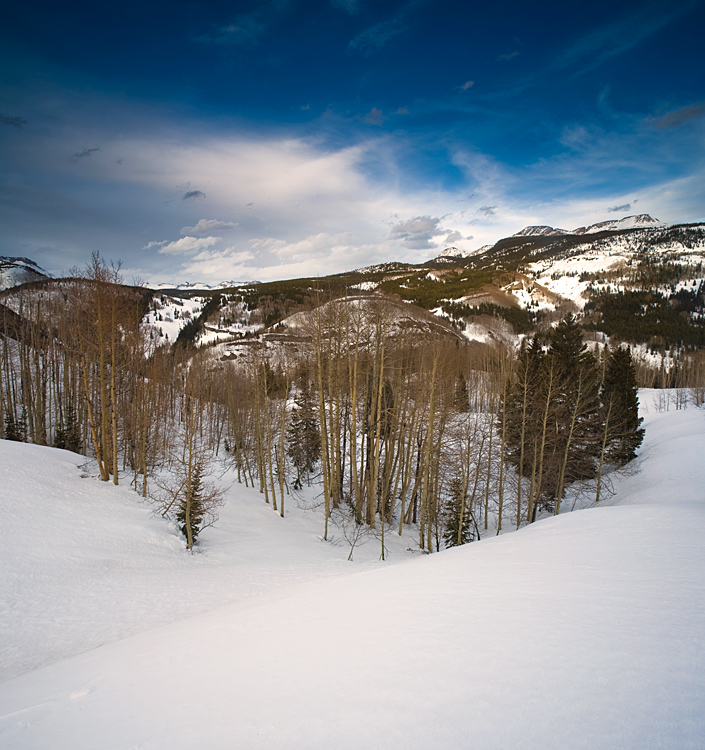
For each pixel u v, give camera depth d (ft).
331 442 98.43
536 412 99.60
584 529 39.68
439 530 90.94
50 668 27.27
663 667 12.05
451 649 14.83
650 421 160.97
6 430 129.49
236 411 142.20
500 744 9.18
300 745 10.24
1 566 50.49
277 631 21.08
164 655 21.15
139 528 70.08
